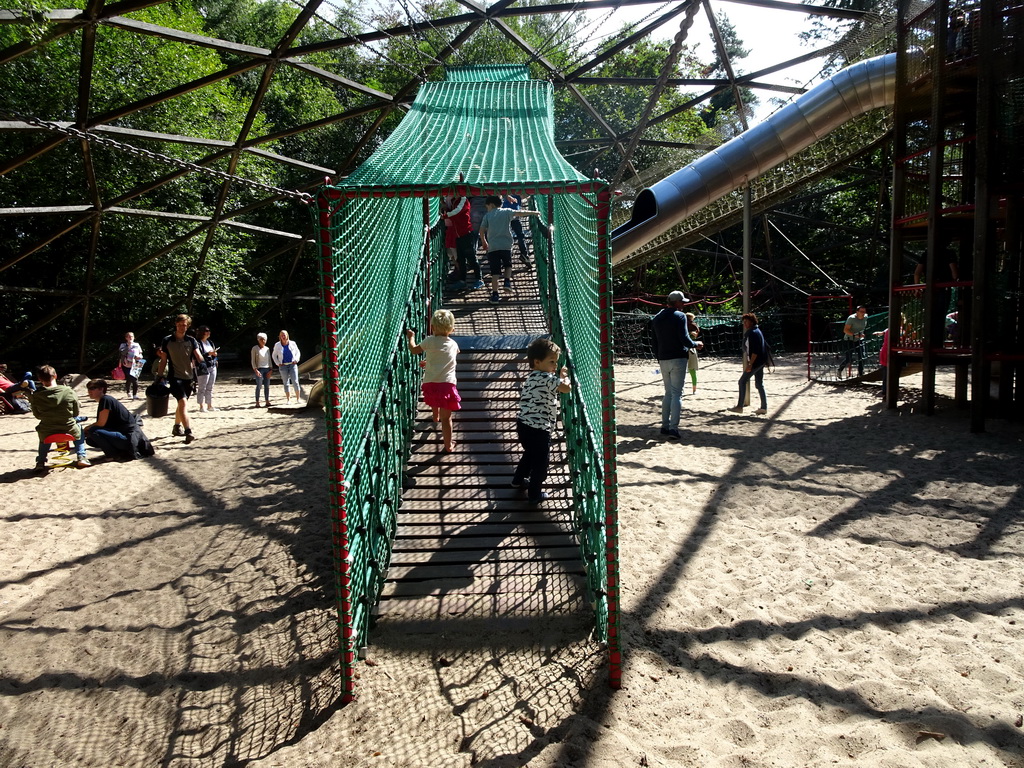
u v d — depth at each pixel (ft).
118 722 12.23
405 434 21.71
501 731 11.14
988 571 16.10
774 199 46.57
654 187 40.63
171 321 86.58
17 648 14.82
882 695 11.50
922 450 26.96
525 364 27.43
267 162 80.28
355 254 14.39
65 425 28.99
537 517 18.49
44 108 62.28
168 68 66.80
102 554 19.99
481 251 46.57
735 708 11.51
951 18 31.53
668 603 15.17
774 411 37.68
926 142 35.12
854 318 49.88
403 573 16.22
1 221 71.20
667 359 31.09
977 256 29.12
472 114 21.88
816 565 16.88
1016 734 10.39
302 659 13.91
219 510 23.50
